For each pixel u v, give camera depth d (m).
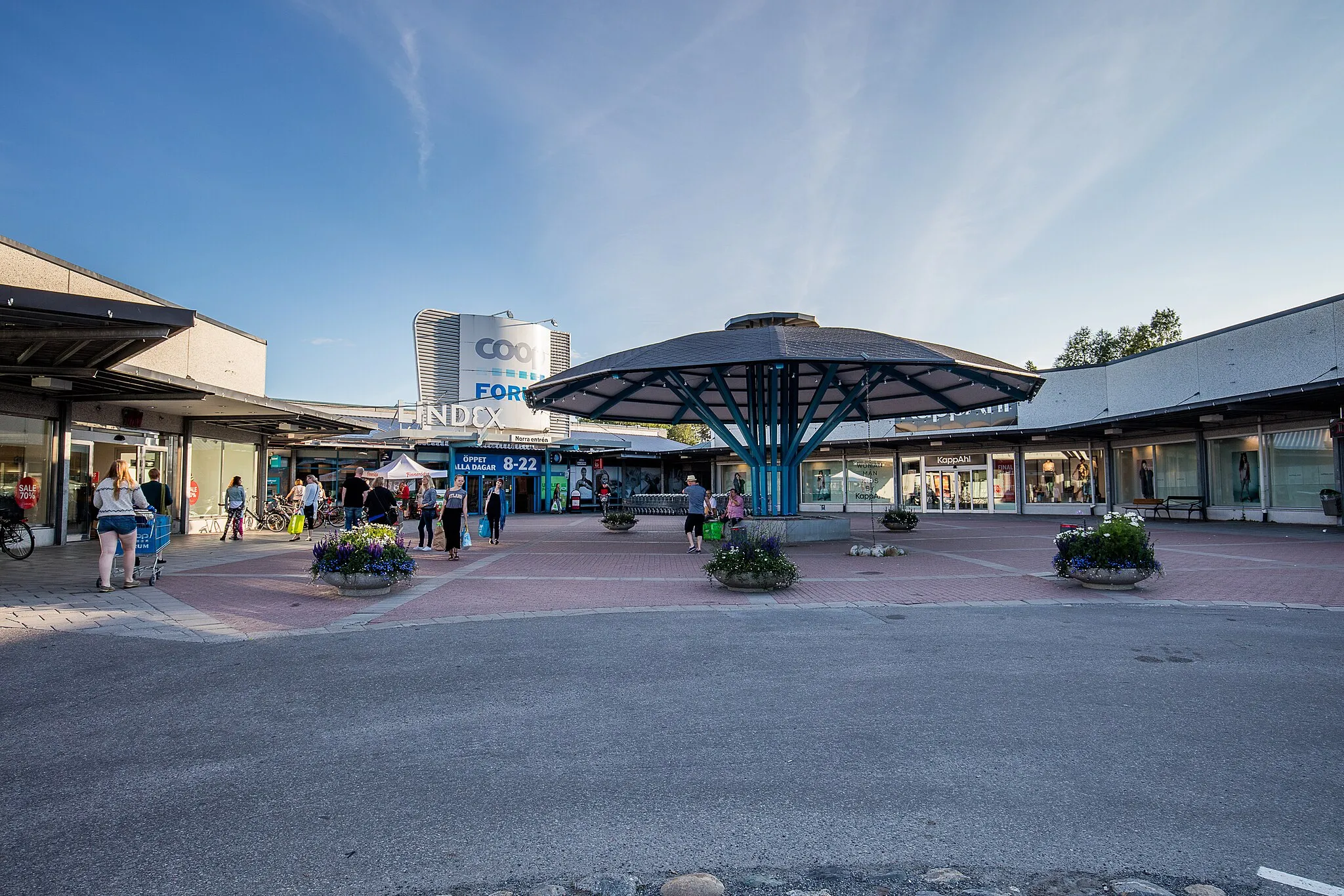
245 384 21.97
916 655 6.79
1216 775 4.07
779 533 18.55
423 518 17.95
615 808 3.71
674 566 14.15
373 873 3.12
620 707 5.27
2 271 13.17
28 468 15.92
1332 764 4.23
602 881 3.06
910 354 16.28
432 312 42.84
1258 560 13.99
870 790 3.90
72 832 3.46
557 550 17.58
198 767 4.22
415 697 5.53
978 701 5.38
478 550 17.73
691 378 22.22
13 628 7.77
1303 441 23.11
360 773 4.14
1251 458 24.92
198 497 22.52
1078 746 4.50
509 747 4.52
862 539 19.91
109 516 10.29
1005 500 34.69
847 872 3.13
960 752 4.41
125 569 10.56
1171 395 28.45
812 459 39.72
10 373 12.62
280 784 4.00
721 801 3.79
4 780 4.05
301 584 11.17
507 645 7.21
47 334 9.62
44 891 2.96
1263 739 4.62
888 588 11.02
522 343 44.47
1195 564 13.52
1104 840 3.38
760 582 10.42
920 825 3.53
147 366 17.67
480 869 3.15
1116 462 31.23
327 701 5.42
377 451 34.78
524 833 3.46
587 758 4.35
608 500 41.00
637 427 57.75
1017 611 9.05
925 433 34.28
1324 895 2.92
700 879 3.05
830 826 3.52
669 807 3.72
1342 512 21.50
